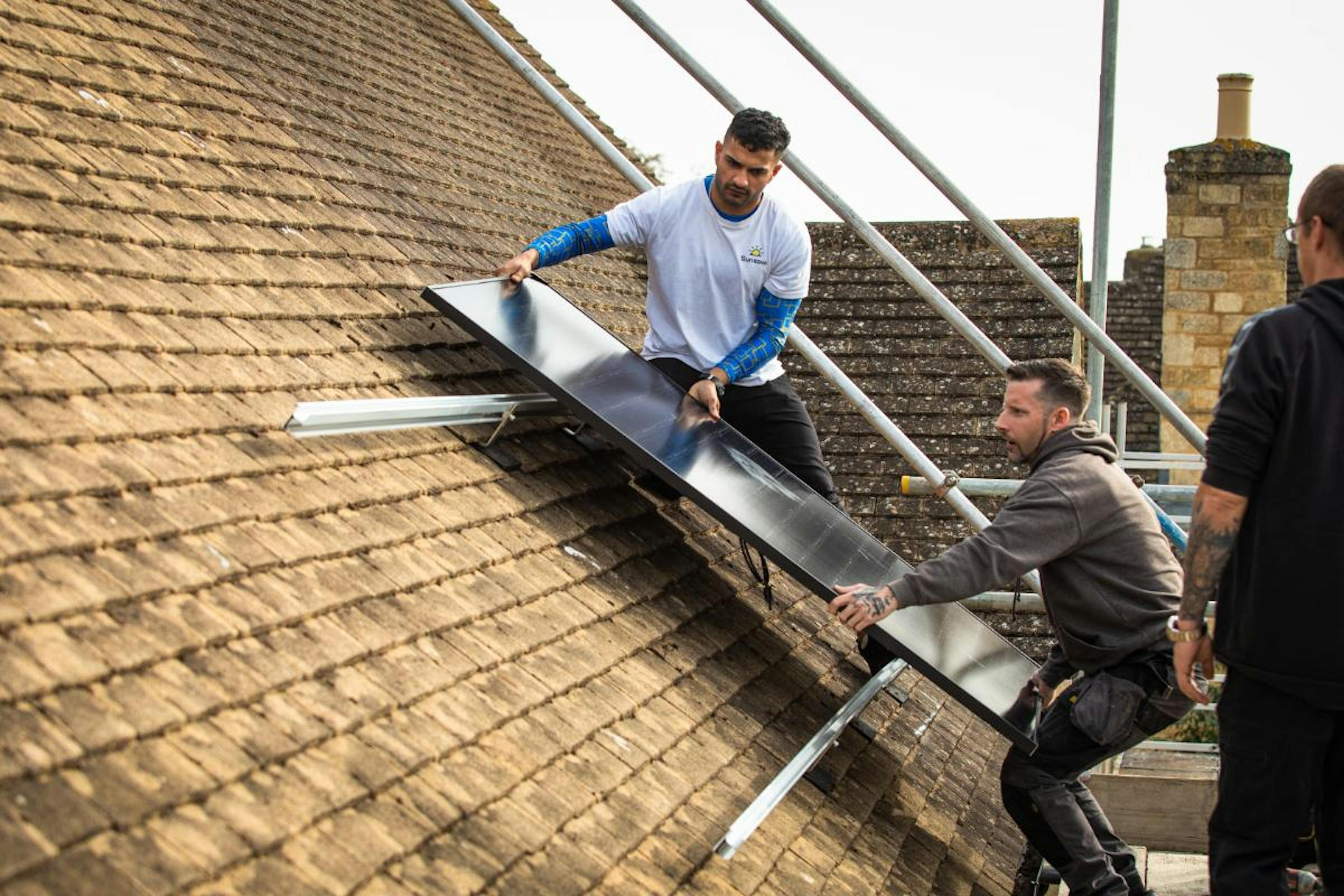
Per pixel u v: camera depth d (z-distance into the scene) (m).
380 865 2.59
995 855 5.09
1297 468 3.50
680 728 3.94
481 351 5.03
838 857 4.05
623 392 4.70
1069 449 4.51
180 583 2.85
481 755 3.14
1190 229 18.75
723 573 5.34
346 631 3.15
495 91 8.77
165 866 2.22
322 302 4.44
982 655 5.05
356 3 7.78
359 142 5.89
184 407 3.39
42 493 2.75
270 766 2.61
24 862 2.04
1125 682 4.42
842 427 10.42
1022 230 11.27
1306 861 4.48
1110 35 6.91
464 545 3.88
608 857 3.14
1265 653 3.58
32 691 2.33
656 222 5.14
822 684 5.16
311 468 3.62
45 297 3.27
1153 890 5.52
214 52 5.39
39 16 4.43
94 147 4.05
